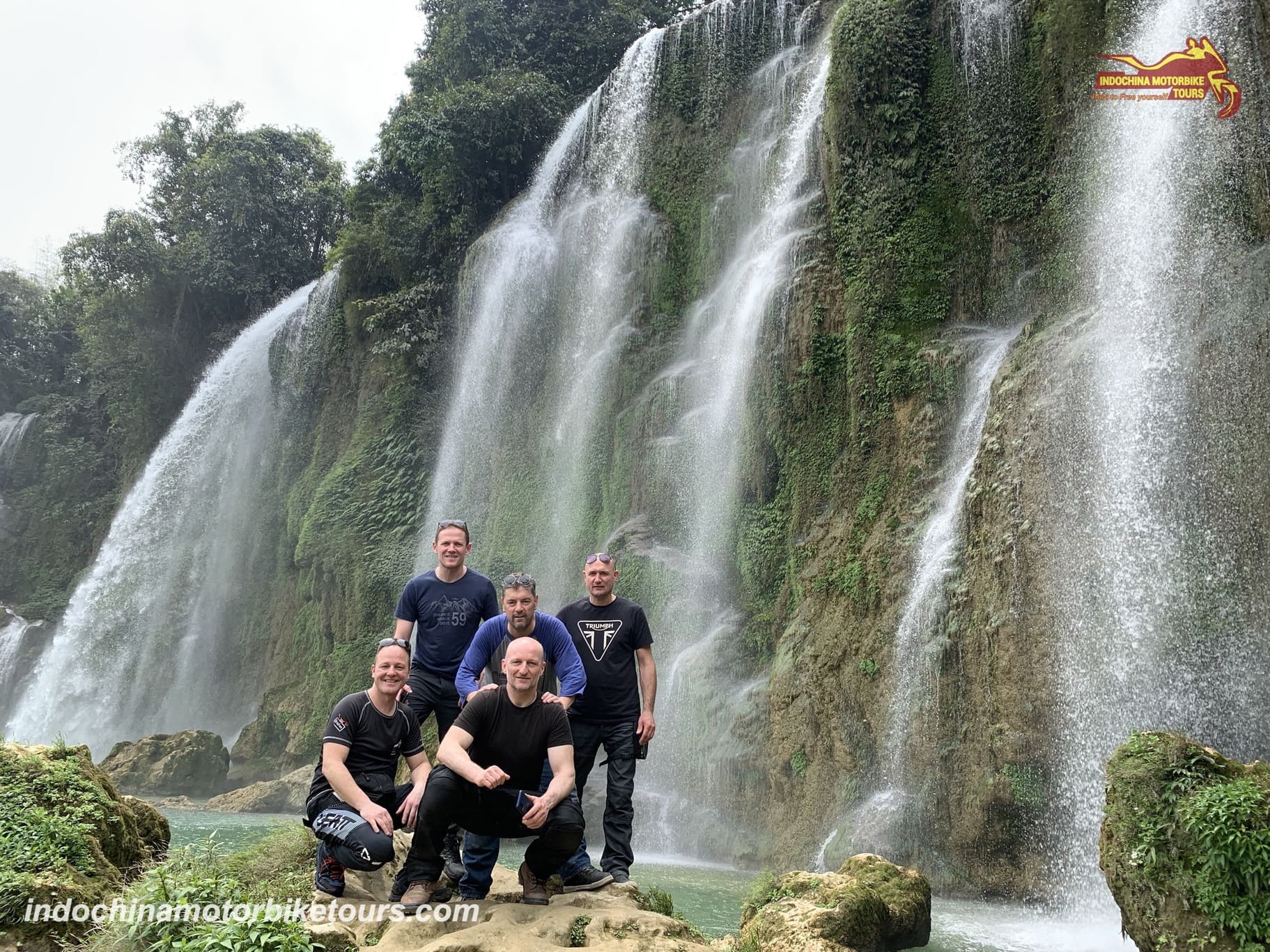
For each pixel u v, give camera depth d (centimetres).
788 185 2111
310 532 2991
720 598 1842
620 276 2509
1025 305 1575
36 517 4609
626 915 544
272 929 468
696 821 1548
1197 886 545
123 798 732
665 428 2159
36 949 505
